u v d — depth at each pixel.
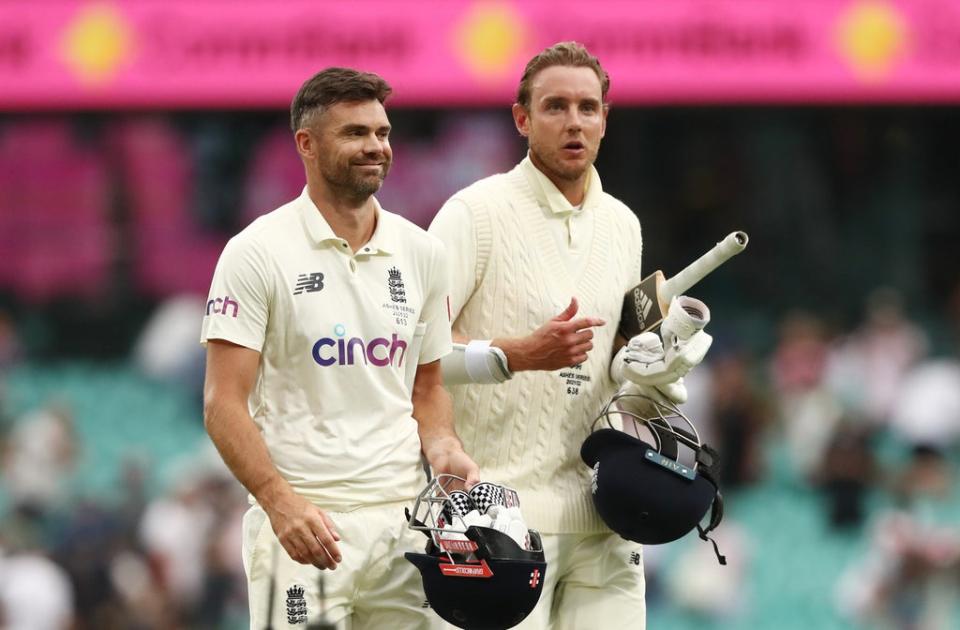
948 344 56.28
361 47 48.34
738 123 57.81
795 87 49.06
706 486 18.30
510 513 16.38
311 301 16.72
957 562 46.84
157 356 55.09
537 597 16.48
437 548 16.53
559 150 18.55
